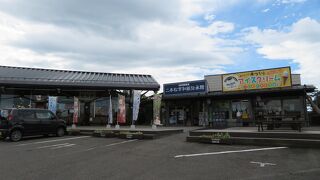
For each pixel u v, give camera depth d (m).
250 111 24.02
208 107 26.30
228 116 25.19
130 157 10.63
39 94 27.05
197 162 9.45
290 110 22.11
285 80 21.50
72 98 28.38
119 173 8.12
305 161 9.04
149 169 8.57
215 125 25.48
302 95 21.77
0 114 17.58
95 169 8.66
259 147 11.91
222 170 8.22
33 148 13.59
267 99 23.19
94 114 28.77
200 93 25.52
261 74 22.61
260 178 7.26
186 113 27.81
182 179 7.38
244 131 14.00
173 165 9.07
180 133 18.53
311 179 7.04
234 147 12.16
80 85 24.42
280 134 12.55
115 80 26.45
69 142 15.72
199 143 13.63
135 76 28.98
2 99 25.58
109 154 11.43
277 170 8.02
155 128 18.88
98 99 29.03
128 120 28.66
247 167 8.49
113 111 28.86
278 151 10.89
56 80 24.45
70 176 7.83
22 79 23.44
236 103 24.92
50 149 13.16
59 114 27.66
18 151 12.66
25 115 17.92
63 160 10.24
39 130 18.36
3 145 14.97
